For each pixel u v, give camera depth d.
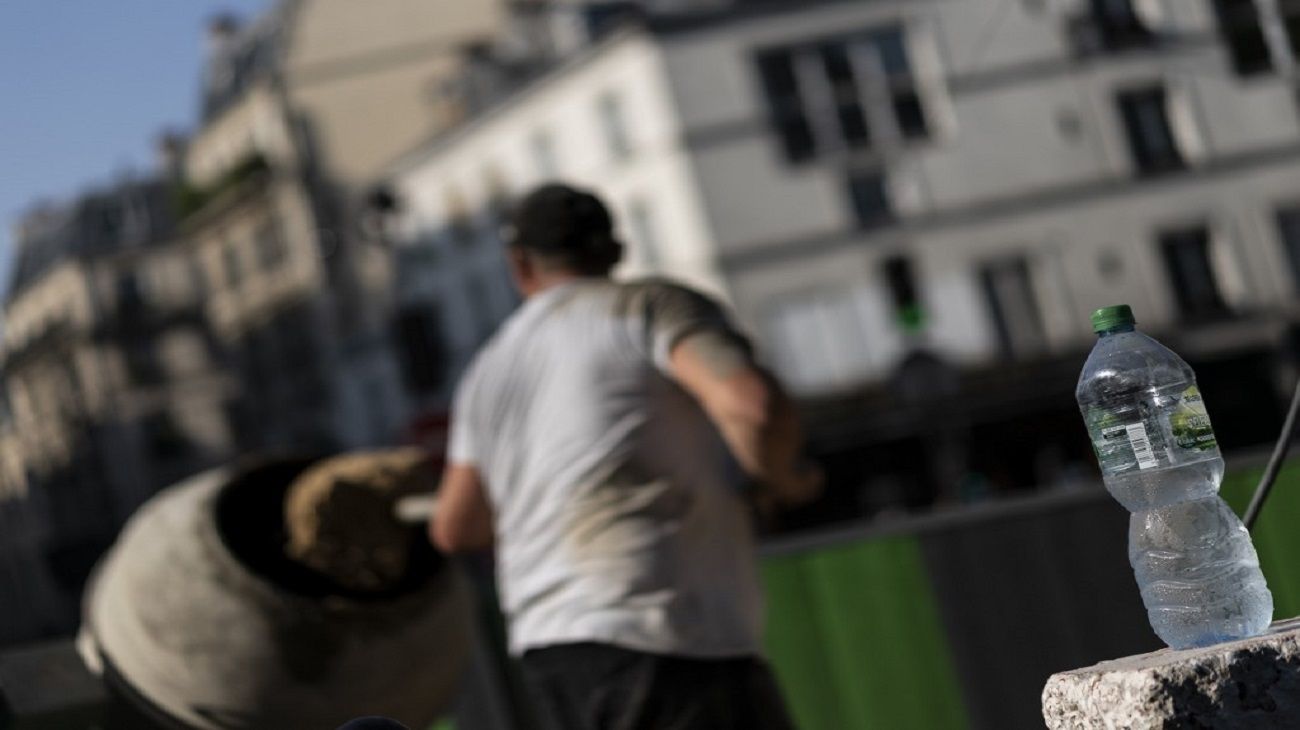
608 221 5.41
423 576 5.79
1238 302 69.06
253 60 97.50
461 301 81.62
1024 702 7.66
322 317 93.56
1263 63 67.12
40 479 126.19
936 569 7.75
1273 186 69.06
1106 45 69.19
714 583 4.91
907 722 7.73
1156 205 69.31
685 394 5.08
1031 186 68.81
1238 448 68.19
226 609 5.40
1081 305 68.56
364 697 5.54
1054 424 65.88
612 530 4.89
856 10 68.56
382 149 92.06
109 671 5.49
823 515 64.56
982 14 69.06
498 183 78.06
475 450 5.23
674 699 4.77
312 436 99.44
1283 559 7.43
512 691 8.12
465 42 91.81
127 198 119.12
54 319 120.38
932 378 60.91
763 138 67.50
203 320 117.00
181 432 116.25
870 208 67.88
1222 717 2.94
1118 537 7.69
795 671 7.82
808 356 66.69
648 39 67.69
